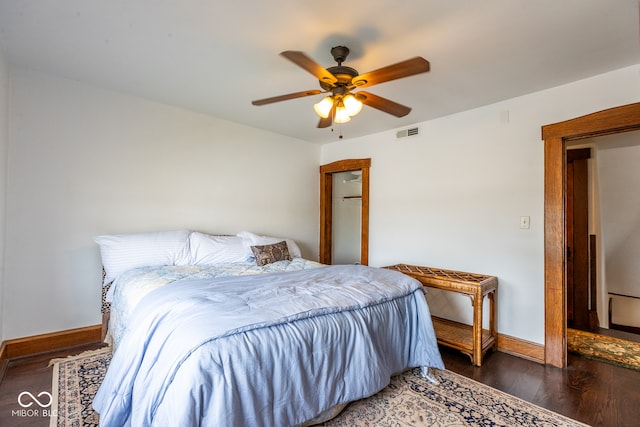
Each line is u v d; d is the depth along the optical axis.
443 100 2.90
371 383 1.83
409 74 1.75
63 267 2.69
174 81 2.65
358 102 1.98
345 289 2.10
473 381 2.29
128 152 3.02
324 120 2.40
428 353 2.25
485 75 2.39
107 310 2.69
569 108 2.53
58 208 2.67
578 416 1.88
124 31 1.92
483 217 3.04
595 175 3.85
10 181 2.45
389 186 3.89
